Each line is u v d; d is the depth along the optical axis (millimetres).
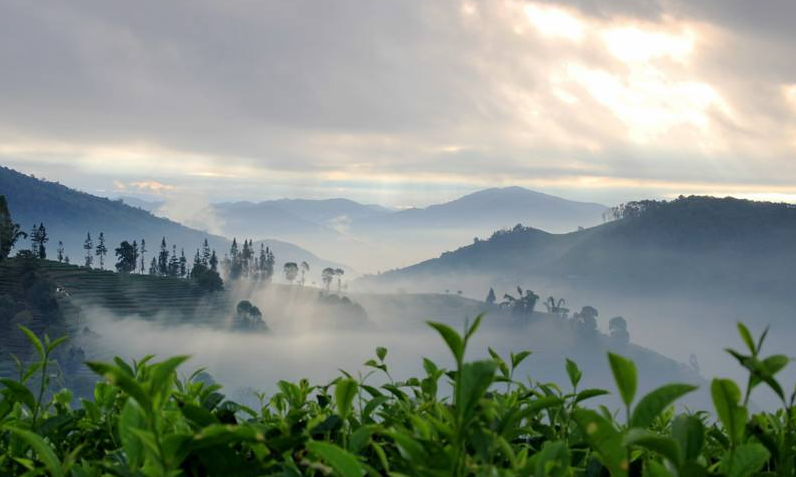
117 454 2609
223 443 2227
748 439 2805
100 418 3354
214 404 3395
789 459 2207
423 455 2092
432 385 3428
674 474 1749
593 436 1933
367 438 2463
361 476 1888
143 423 2146
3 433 3062
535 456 2002
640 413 1960
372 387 3518
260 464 2305
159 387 1938
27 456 3057
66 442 3219
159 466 1944
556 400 2404
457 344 1909
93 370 1824
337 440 3148
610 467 1946
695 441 1995
